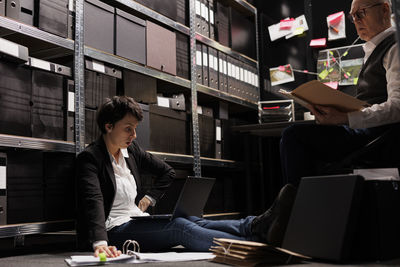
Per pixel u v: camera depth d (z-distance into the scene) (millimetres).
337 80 3678
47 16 2129
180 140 2955
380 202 1412
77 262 1456
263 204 3717
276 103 3949
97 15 2404
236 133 3588
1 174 1863
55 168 2154
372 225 1404
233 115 4145
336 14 3721
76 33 2260
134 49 2625
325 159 1849
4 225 1862
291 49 3965
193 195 1960
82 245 1793
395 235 1457
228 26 3611
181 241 1803
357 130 1790
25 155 2027
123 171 2055
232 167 3426
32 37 2111
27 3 2059
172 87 3170
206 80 3266
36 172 2072
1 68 1897
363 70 1935
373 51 1887
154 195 2281
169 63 2893
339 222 1356
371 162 1842
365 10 1949
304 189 1525
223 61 3463
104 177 1934
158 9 2850
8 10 1952
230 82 3527
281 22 3980
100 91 2400
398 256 1457
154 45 2773
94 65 2352
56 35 2178
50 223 2074
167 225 1854
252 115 4059
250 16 4059
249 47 3844
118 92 2605
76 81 2238
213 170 3641
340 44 3748
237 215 3572
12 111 1936
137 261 1527
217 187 3426
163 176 2332
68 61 2408
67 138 2180
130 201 2047
